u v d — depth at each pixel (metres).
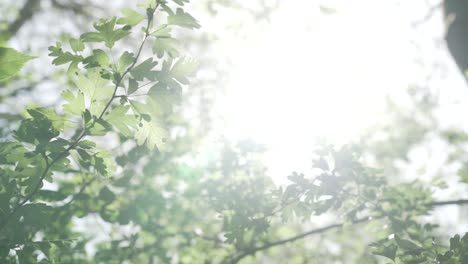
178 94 1.81
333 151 2.76
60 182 3.21
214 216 4.21
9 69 1.58
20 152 1.81
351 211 2.93
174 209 4.00
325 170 2.77
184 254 4.07
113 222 3.46
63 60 1.72
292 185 2.75
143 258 3.85
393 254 2.35
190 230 4.08
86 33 1.71
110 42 1.74
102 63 1.74
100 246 3.84
